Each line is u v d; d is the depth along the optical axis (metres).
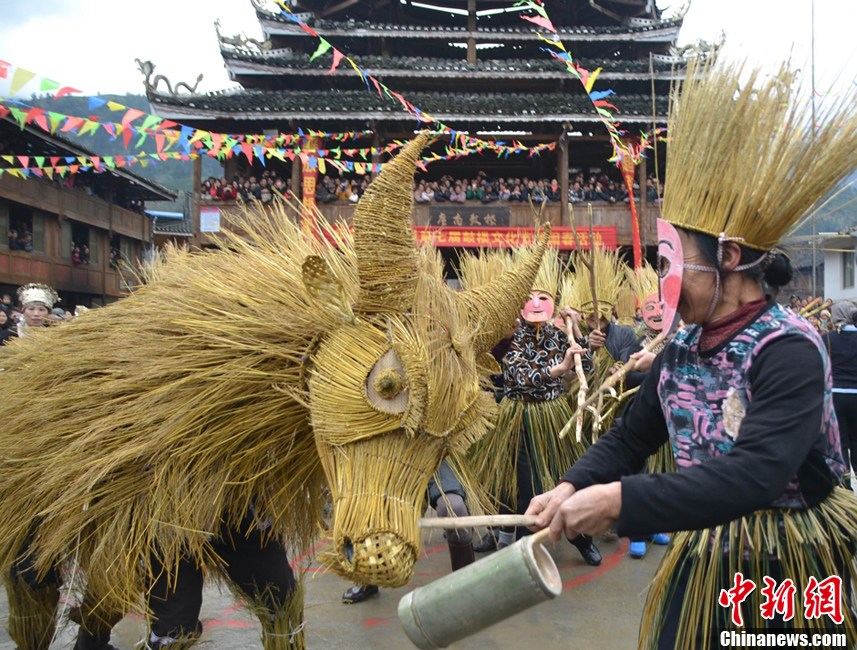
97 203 23.86
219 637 3.48
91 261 24.05
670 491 1.42
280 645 2.45
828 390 1.63
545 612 3.76
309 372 1.98
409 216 1.85
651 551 4.82
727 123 1.68
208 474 2.13
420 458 1.78
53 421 2.32
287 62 17.12
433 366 1.80
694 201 1.69
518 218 16.52
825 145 1.62
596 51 19.42
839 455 1.68
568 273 5.88
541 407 4.43
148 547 2.15
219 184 16.28
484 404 1.99
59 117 7.00
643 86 17.77
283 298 2.09
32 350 2.60
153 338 2.23
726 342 1.66
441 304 1.97
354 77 17.69
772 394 1.50
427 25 19.72
